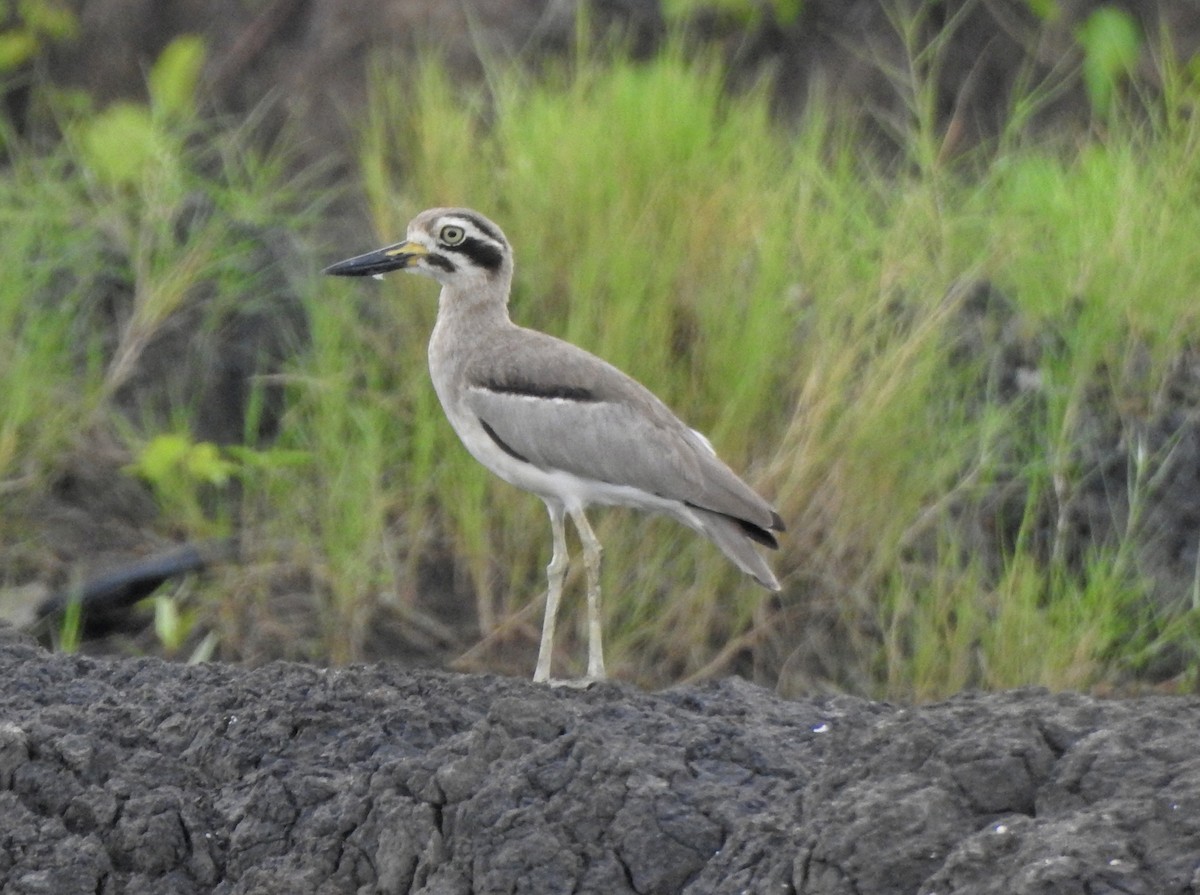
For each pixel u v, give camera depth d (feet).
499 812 27.27
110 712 31.53
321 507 49.16
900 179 54.70
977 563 46.11
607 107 52.13
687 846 26.71
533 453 37.81
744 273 48.98
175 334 56.39
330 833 28.32
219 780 30.09
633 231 48.14
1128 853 23.66
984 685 44.24
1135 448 48.57
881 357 47.55
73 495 53.26
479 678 32.22
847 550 46.83
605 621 46.29
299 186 65.62
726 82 69.15
